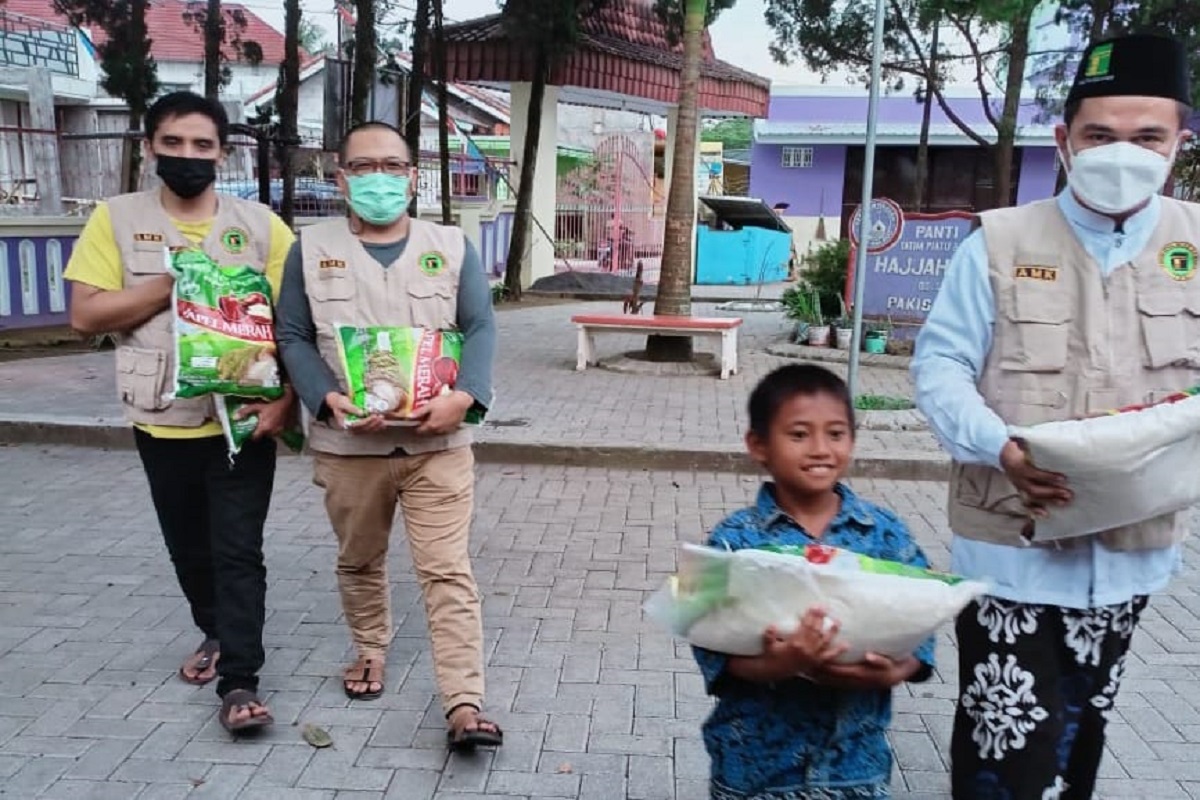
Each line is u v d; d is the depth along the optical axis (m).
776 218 24.12
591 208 20.73
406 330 3.33
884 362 10.73
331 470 3.50
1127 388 2.38
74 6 12.31
